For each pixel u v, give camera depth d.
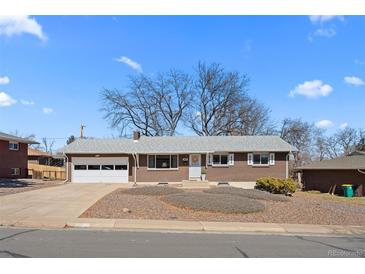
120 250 9.60
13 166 40.50
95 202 18.70
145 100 55.41
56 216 15.02
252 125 55.75
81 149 36.56
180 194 20.41
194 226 13.98
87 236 11.59
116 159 36.59
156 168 36.56
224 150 35.97
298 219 16.03
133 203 18.16
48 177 47.19
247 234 13.08
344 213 17.94
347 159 36.84
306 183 37.88
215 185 32.59
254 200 19.05
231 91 55.34
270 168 36.31
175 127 56.12
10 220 14.09
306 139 61.22
